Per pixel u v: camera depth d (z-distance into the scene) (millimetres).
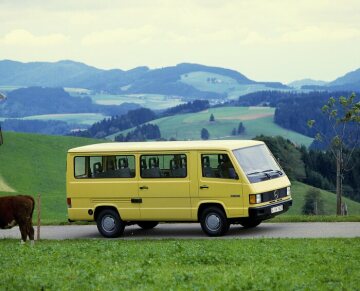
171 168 29016
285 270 17234
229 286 15109
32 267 19828
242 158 28328
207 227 28469
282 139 169750
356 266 18000
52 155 183625
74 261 20531
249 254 20922
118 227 29891
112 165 30031
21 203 27531
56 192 155625
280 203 28953
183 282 15977
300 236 26859
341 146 56938
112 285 15875
